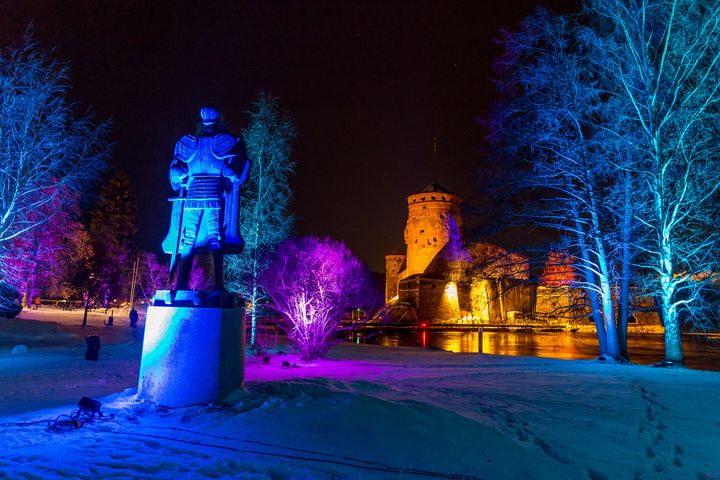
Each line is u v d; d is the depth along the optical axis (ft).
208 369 24.39
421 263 319.47
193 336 24.49
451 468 17.40
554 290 78.79
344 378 41.73
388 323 213.46
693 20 61.11
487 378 45.50
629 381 44.21
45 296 232.32
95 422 21.54
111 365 49.47
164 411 23.38
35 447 18.02
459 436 20.54
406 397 29.14
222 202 27.99
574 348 135.33
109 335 102.42
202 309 24.73
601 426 25.90
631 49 64.69
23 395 30.76
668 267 62.64
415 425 20.76
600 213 68.59
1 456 16.84
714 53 59.67
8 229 68.85
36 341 84.69
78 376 40.34
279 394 25.73
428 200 324.39
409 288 307.17
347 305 73.41
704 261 60.95
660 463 20.30
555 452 20.66
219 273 27.12
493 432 21.77
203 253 27.73
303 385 28.12
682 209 63.10
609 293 69.10
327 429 19.62
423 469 17.10
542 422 26.07
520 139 71.20
